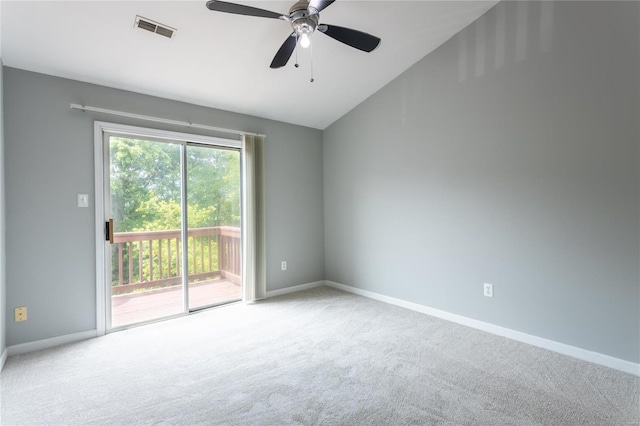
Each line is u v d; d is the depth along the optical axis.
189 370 2.21
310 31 2.07
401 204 3.52
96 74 2.69
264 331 2.89
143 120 3.04
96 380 2.09
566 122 2.33
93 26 2.24
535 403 1.81
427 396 1.89
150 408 1.80
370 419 1.69
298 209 4.28
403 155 3.48
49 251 2.58
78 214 2.71
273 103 3.66
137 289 3.08
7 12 2.02
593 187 2.23
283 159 4.14
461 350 2.48
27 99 2.49
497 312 2.76
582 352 2.30
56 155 2.61
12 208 2.43
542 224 2.47
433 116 3.19
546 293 2.47
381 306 3.57
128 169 3.02
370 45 2.37
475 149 2.87
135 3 2.12
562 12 2.33
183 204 3.35
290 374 2.15
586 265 2.27
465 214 2.96
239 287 3.82
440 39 3.03
